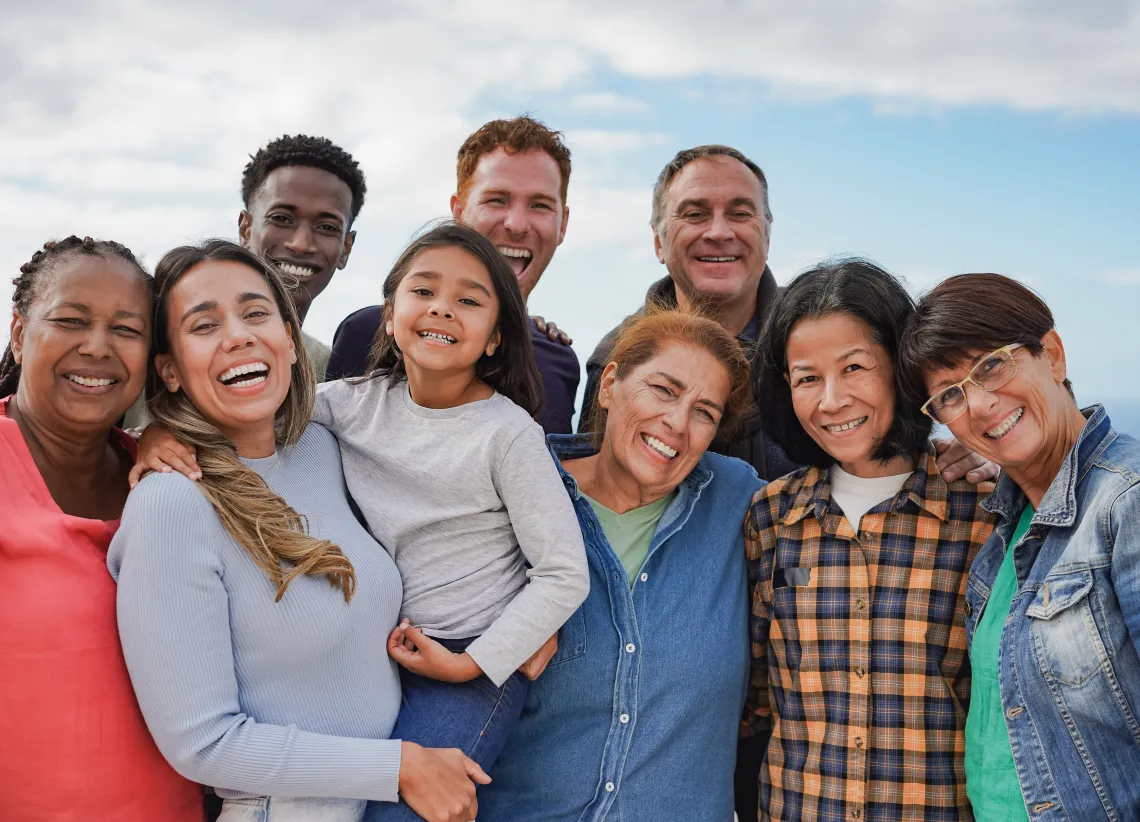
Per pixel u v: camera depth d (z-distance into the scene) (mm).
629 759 2357
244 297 2199
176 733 1893
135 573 1919
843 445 2359
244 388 2168
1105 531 1934
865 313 2299
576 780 2363
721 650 2432
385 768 2031
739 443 3318
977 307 2074
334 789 1993
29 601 1864
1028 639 1990
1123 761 1899
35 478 2020
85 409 2092
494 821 2400
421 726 2234
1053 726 1950
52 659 1857
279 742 1949
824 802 2283
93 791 1886
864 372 2316
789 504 2533
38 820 1866
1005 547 2195
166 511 1958
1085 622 1918
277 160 4156
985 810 2070
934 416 2168
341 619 2096
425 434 2398
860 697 2291
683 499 2604
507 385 2551
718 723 2432
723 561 2553
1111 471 1973
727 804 2455
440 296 2369
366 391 2551
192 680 1906
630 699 2377
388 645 2264
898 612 2309
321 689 2092
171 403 2229
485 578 2355
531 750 2406
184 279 2195
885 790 2242
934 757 2238
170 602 1912
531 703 2410
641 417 2463
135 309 2131
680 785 2373
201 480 2059
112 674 1927
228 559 2018
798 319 2379
